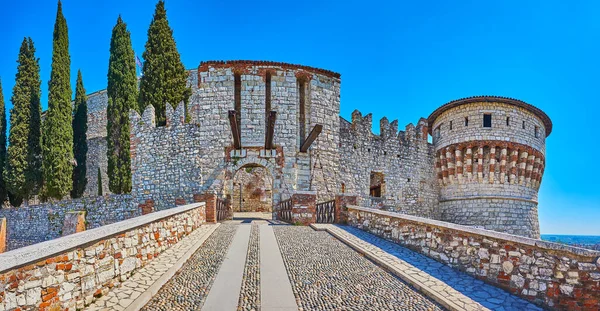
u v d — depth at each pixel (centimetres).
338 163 2483
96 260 638
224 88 2328
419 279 785
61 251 545
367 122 2831
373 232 1348
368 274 838
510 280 740
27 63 3009
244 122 2303
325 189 2380
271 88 2358
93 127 4319
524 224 2814
